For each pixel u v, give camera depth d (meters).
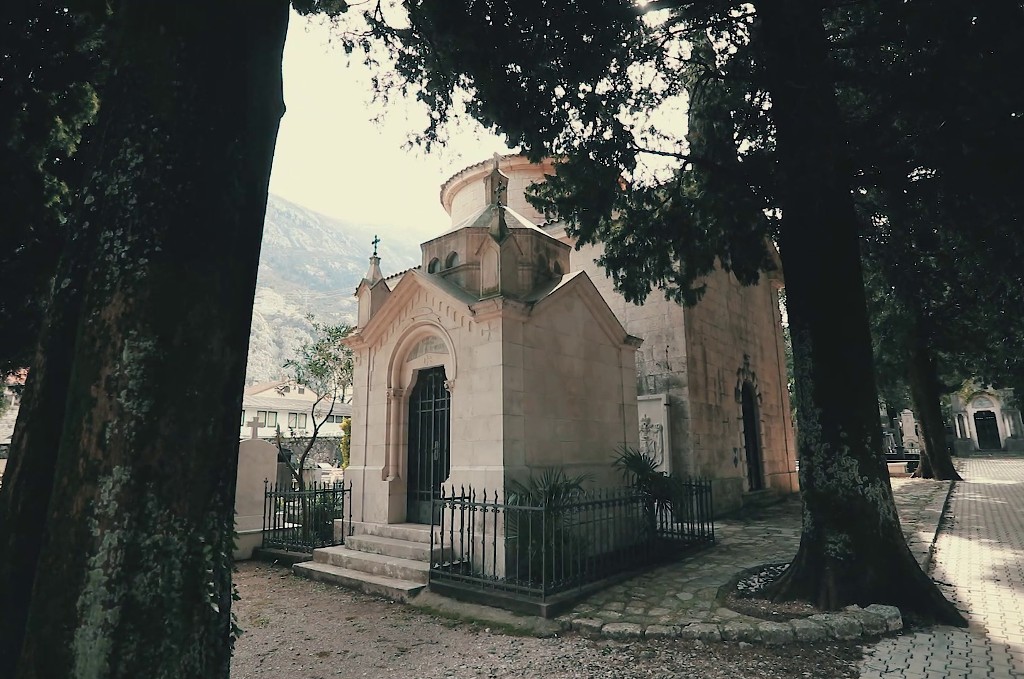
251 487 11.56
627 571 8.25
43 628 2.54
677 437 14.23
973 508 14.76
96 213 3.01
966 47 6.04
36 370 3.01
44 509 2.84
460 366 9.21
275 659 5.95
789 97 7.14
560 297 9.81
